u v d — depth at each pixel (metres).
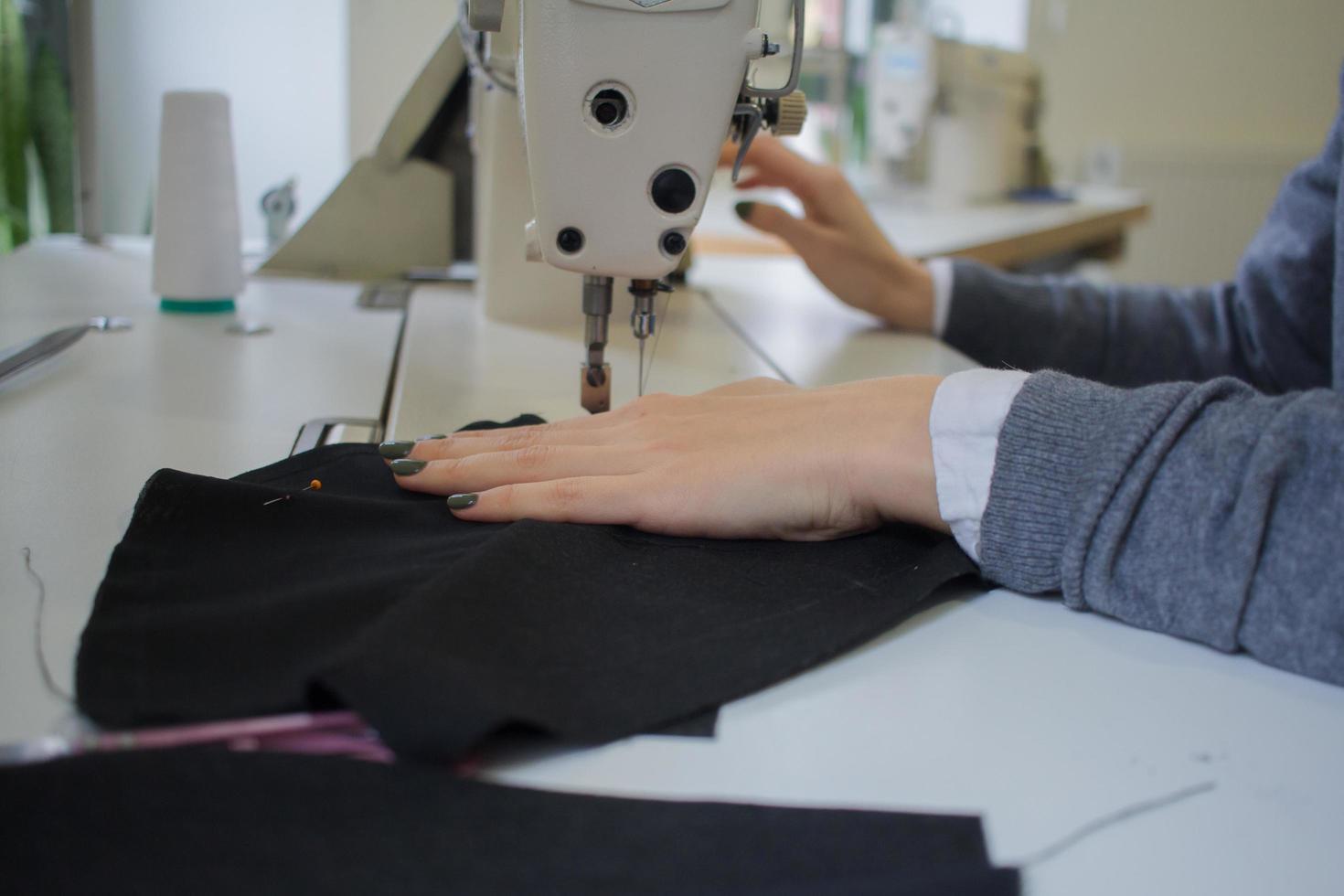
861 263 1.18
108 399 0.79
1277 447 0.47
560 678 0.41
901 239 1.92
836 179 1.19
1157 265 3.96
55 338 0.92
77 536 0.54
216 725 0.37
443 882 0.31
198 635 0.42
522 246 1.13
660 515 0.55
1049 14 3.89
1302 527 0.46
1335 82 3.79
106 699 0.38
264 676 0.40
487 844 0.33
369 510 0.55
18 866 0.30
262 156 2.35
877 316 1.22
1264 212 3.89
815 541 0.57
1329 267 1.07
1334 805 0.37
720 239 2.03
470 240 1.48
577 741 0.38
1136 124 3.95
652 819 0.34
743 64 0.63
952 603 0.53
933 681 0.45
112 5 2.21
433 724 0.35
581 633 0.44
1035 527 0.52
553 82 0.62
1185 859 0.34
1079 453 0.52
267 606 0.44
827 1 3.46
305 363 0.93
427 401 0.82
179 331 1.04
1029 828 0.35
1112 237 2.69
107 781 0.33
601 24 0.61
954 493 0.54
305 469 0.62
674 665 0.43
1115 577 0.50
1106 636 0.49
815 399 0.62
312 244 1.42
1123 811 0.36
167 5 2.24
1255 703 0.44
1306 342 1.10
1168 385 0.52
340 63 2.33
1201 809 0.37
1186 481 0.49
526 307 1.15
